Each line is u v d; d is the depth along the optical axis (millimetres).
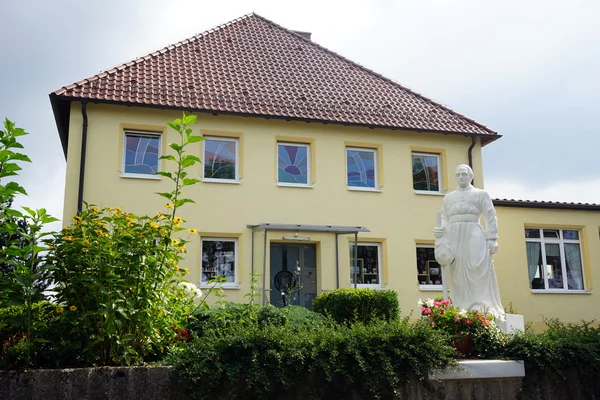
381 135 17828
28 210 6574
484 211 10328
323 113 17406
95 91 15594
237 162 16547
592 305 18797
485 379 7895
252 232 16078
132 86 16312
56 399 6258
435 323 8992
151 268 6895
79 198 14914
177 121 7352
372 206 17297
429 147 18234
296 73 19844
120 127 15594
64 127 17188
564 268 19047
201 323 8586
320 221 16766
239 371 6773
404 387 7453
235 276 15938
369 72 21531
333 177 17141
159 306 7129
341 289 13180
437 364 7570
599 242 19328
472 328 8781
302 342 7227
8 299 6301
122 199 15250
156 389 6547
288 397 6934
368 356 7348
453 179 18234
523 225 18641
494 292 10008
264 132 16781
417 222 17594
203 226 15719
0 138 6434
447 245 10273
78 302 6629
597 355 8406
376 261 17297
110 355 6781
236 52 20062
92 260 6617
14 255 6465
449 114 19438
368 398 7238
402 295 16953
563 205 18922
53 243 6633
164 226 7117
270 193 16484
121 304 6645
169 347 7453
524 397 8031
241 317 9078
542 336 8805
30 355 6582
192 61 18719
